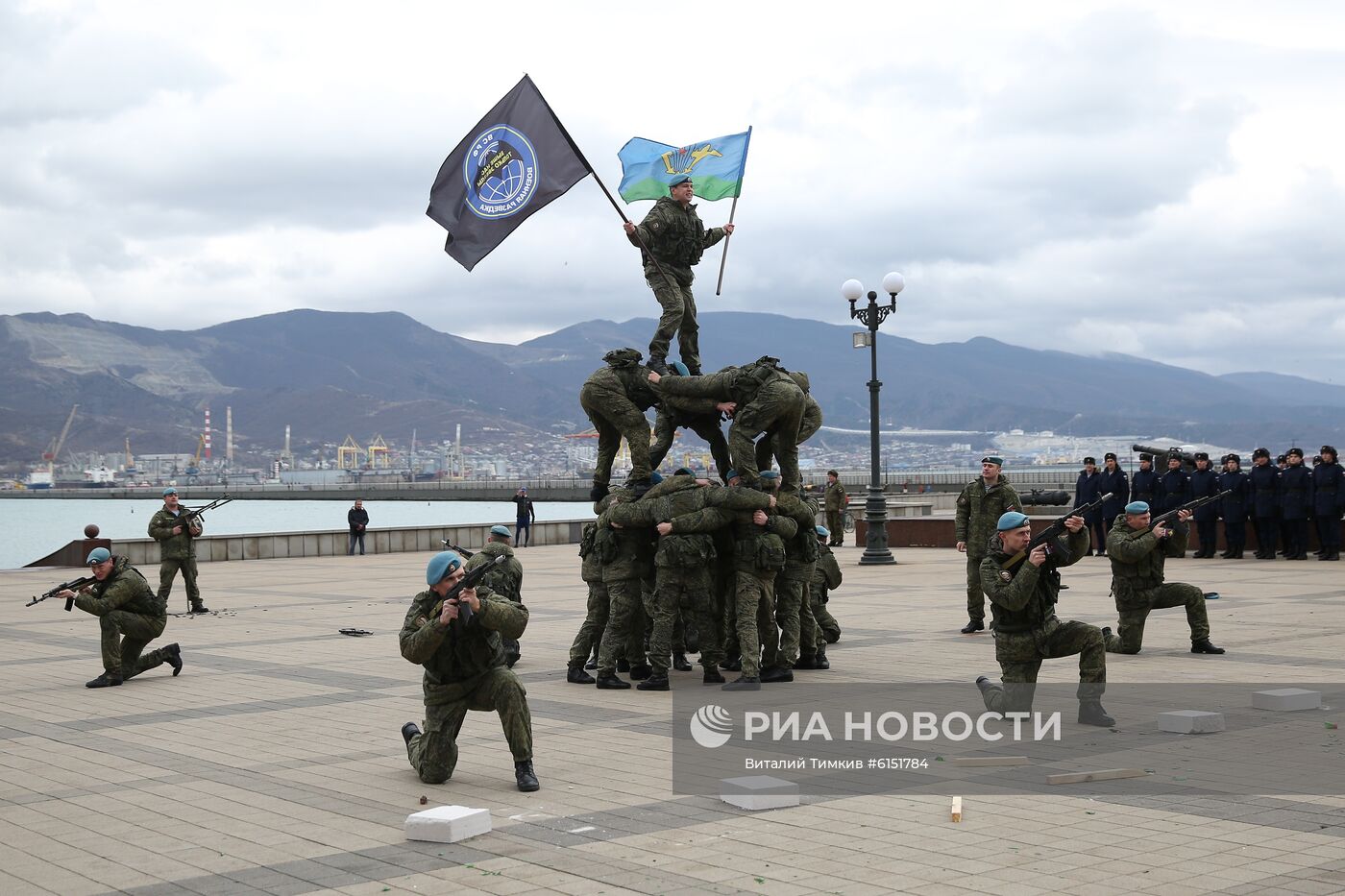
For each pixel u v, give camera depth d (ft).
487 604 29.78
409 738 32.50
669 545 44.47
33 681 49.75
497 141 53.26
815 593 55.16
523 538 151.33
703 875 22.98
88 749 35.88
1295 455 102.32
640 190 54.24
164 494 75.15
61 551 123.13
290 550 135.33
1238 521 105.19
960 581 89.61
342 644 59.77
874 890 21.97
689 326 52.65
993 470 58.65
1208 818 26.17
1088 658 35.86
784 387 46.29
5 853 25.40
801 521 46.85
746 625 44.37
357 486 644.27
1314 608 67.26
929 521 130.82
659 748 34.37
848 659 51.16
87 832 26.89
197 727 39.01
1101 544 111.75
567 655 55.52
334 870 23.76
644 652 47.42
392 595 86.94
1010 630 36.70
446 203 54.29
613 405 49.49
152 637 48.80
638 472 49.14
